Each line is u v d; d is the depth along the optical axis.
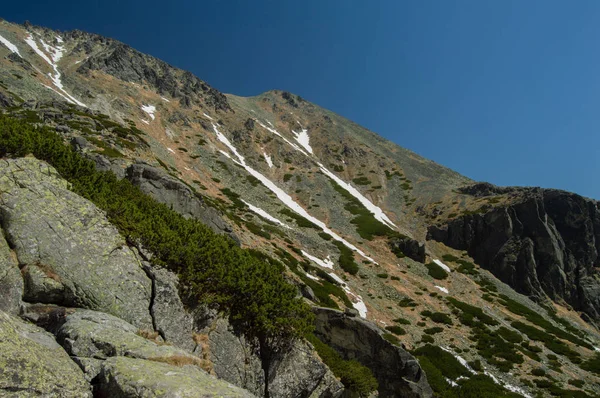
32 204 12.58
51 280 11.43
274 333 15.99
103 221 13.92
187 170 78.00
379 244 75.25
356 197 106.44
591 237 91.44
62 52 130.12
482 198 101.88
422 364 34.31
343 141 150.12
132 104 102.62
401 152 153.50
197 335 13.78
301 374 16.23
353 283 53.56
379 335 27.84
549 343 48.47
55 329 10.57
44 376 7.70
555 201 95.94
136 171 31.30
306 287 37.16
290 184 103.00
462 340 43.53
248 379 14.47
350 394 19.84
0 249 11.25
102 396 8.33
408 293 55.09
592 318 77.75
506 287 75.00
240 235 43.53
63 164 16.56
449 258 83.44
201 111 127.62
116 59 123.44
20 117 42.47
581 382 38.41
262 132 129.88
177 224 17.66
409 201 110.25
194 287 14.43
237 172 93.00
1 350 7.47
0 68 80.06
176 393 8.06
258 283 16.14
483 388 32.97
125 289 12.70
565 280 82.94
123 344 10.13
